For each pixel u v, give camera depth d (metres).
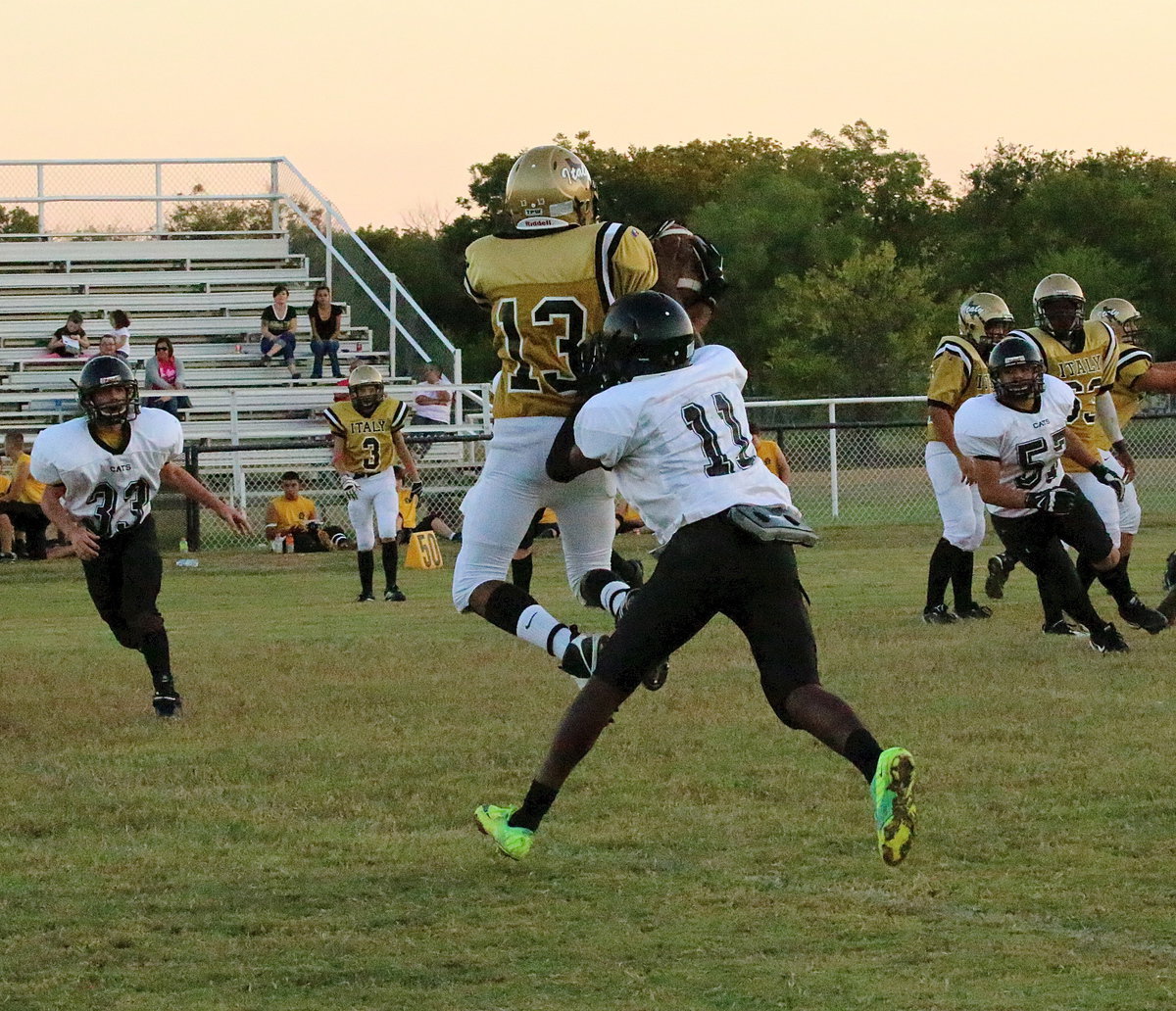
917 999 7.73
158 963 8.45
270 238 58.56
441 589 30.23
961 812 11.18
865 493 47.62
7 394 50.88
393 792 12.27
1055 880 9.61
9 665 19.61
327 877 10.02
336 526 39.31
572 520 12.27
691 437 9.60
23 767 13.45
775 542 9.34
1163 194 139.00
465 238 145.25
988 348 21.56
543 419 11.60
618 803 11.66
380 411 27.78
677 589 9.47
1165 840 10.41
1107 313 23.62
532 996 7.88
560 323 11.27
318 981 8.16
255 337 55.16
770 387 112.50
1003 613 22.83
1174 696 15.46
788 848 10.41
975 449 18.27
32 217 58.22
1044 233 132.88
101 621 25.47
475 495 11.98
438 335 50.62
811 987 7.92
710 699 15.77
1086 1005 7.62
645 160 153.62
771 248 125.81
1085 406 20.59
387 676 18.09
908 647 19.16
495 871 10.07
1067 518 18.27
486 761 13.27
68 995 7.98
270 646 21.16
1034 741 13.46
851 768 12.66
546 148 11.45
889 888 9.55
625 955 8.46
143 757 13.73
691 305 12.05
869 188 144.62
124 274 56.16
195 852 10.62
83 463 15.41
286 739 14.46
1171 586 19.38
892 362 99.62
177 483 16.03
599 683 9.66
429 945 8.67
